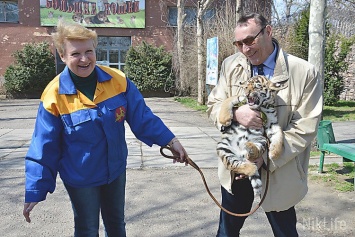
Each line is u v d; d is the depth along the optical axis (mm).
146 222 4090
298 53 14422
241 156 2490
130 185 5297
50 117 2414
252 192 2828
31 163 2436
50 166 2480
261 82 2410
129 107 2662
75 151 2467
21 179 5609
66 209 4453
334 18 22172
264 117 2449
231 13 15852
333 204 4527
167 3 22484
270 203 2615
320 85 2615
